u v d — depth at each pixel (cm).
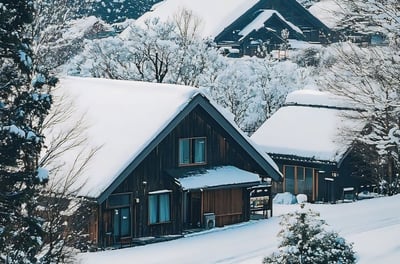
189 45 5547
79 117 3769
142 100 3850
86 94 4028
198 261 2909
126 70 5231
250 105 5741
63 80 4031
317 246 2109
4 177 1886
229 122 3925
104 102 3919
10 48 1838
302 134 4984
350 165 4788
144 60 5275
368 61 3241
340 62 3897
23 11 1825
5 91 1900
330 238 2134
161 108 3725
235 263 2830
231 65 5788
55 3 3606
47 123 3014
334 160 4703
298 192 4931
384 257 2556
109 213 3522
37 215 2289
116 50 5262
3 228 1872
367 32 2870
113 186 3375
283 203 4650
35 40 3281
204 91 3806
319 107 5150
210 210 3862
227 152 4000
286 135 5041
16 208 1925
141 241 3591
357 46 3528
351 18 2848
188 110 3734
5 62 1920
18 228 1947
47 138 3369
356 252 2489
